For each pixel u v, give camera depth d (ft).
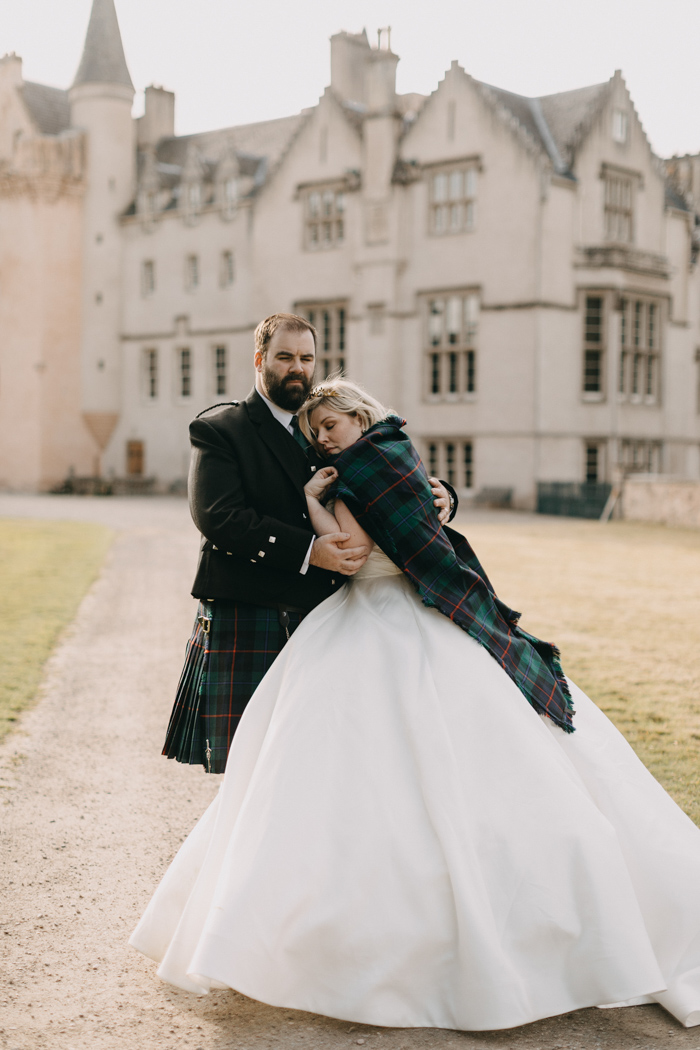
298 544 10.64
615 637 28.58
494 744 9.89
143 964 10.77
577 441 91.81
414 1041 9.20
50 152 119.85
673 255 99.91
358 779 9.55
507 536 63.05
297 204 103.81
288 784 9.51
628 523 75.82
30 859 13.52
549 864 9.41
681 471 101.24
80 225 123.34
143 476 122.01
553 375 90.33
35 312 121.90
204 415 11.49
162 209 119.14
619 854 9.61
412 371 96.89
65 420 123.75
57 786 16.49
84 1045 9.19
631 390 95.50
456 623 10.58
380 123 96.07
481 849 9.45
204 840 10.38
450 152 92.99
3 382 125.29
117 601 36.42
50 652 27.07
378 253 97.04
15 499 107.65
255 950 8.89
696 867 10.00
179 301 117.50
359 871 9.21
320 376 103.45
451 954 9.21
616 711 20.40
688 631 29.63
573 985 9.30
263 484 11.07
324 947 9.12
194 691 11.27
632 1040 9.24
